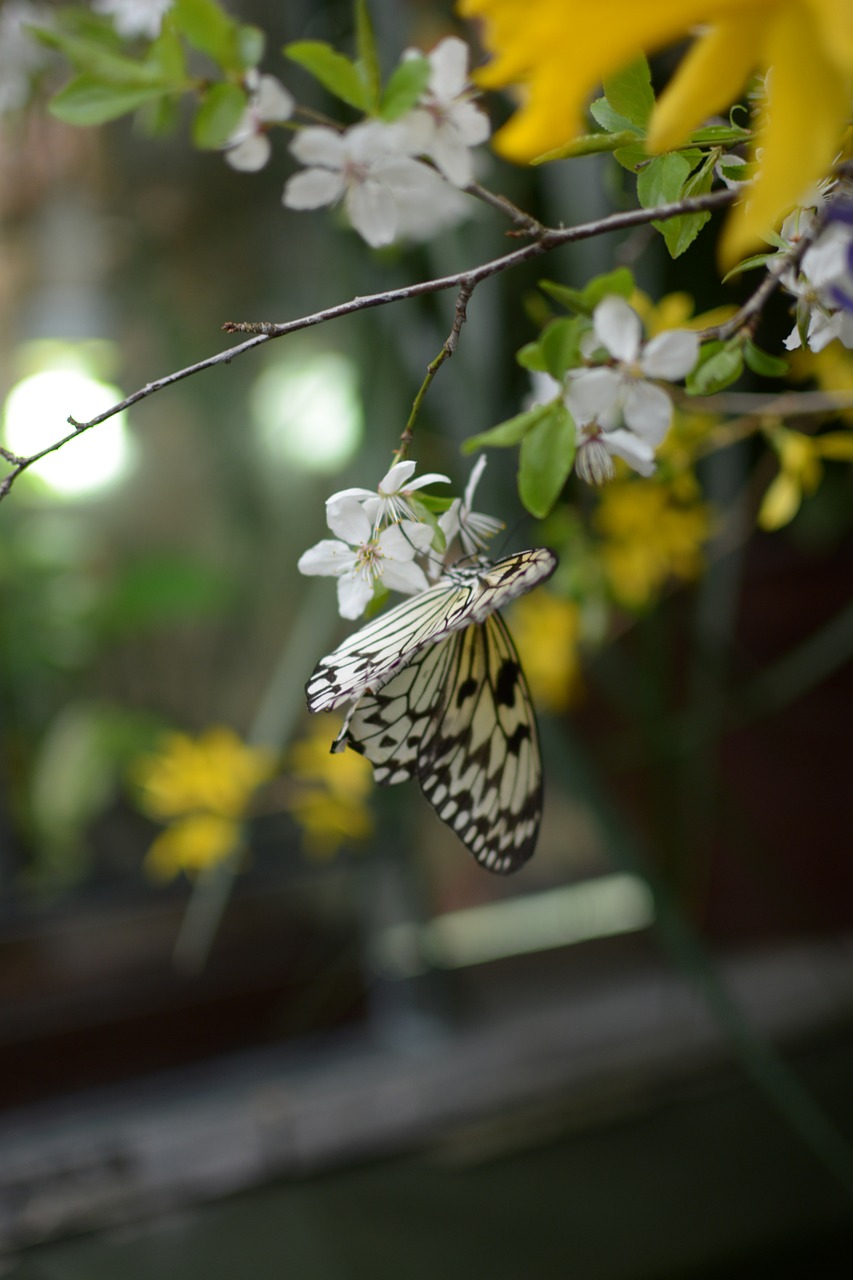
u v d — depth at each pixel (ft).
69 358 3.68
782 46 1.02
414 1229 3.41
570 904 4.23
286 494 3.86
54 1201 3.31
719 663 3.18
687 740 3.25
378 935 3.98
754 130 1.30
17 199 3.51
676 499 2.64
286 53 1.39
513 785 1.54
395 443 2.58
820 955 4.32
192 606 3.80
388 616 1.46
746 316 1.35
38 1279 3.13
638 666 3.25
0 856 3.79
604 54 1.01
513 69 1.03
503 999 4.12
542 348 1.33
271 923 3.98
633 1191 3.52
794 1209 3.50
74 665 3.81
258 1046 3.97
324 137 1.42
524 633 2.79
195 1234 3.29
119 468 3.77
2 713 3.71
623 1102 3.70
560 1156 3.59
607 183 1.81
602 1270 3.37
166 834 3.28
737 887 4.33
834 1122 3.66
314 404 3.37
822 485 3.43
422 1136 3.59
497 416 2.45
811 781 4.42
